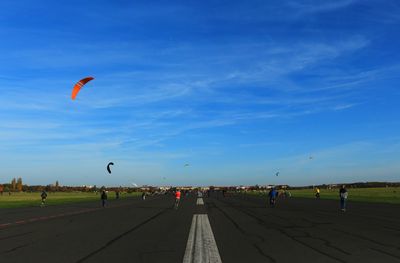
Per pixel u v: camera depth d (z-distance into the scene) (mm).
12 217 28922
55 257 11859
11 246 14156
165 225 22125
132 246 14016
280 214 30391
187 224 22641
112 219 26719
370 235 16875
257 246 13828
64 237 16781
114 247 13789
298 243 14570
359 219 25203
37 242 15211
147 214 31797
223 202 57656
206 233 17969
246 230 19141
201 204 51031
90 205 50906
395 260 11141
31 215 31000
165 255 12094
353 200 57781
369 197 71125
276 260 11180
